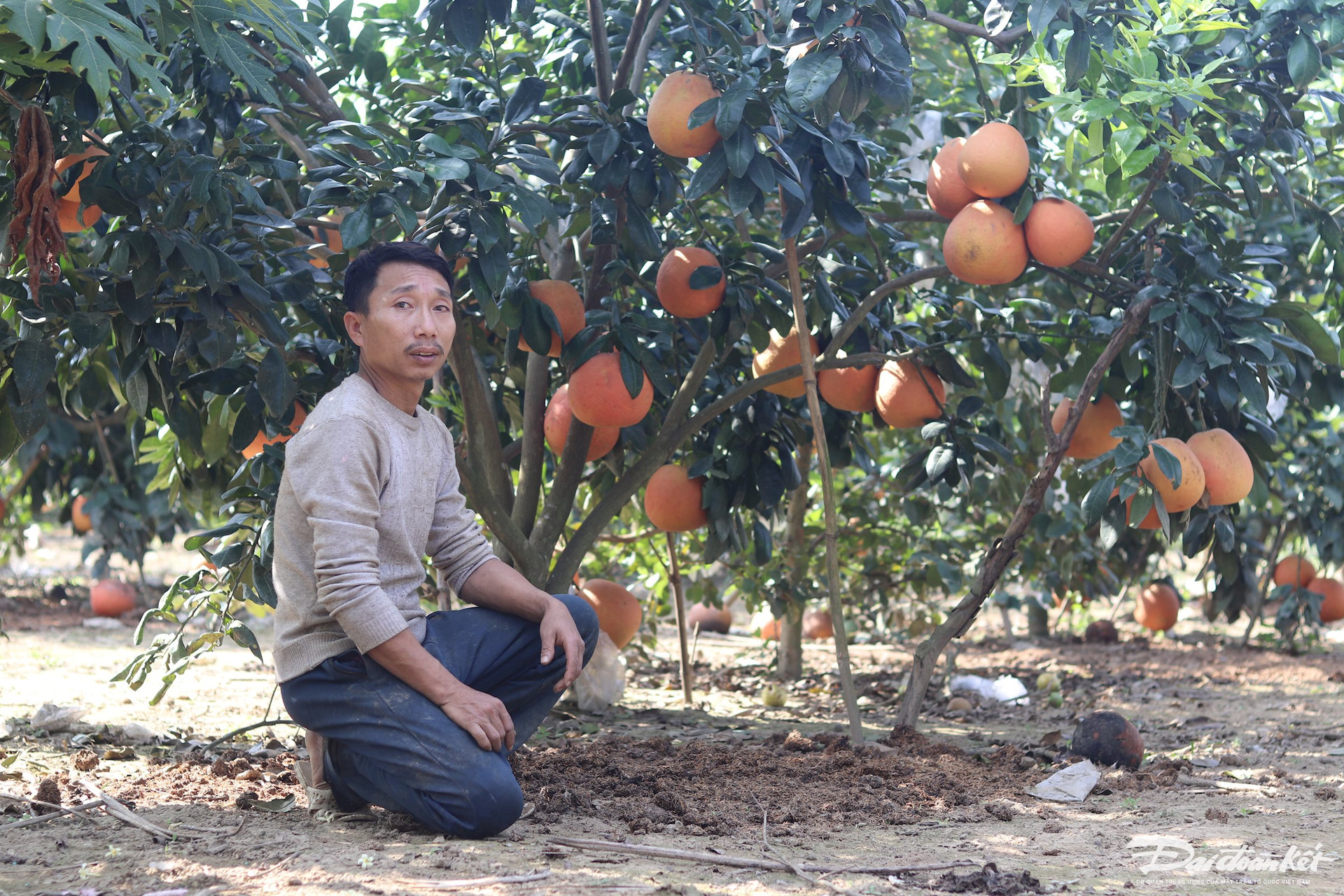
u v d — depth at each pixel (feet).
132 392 9.84
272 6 8.65
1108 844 7.52
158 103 10.87
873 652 20.48
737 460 12.10
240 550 9.86
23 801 7.69
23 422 8.86
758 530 13.20
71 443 20.76
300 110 11.31
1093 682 17.01
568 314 10.66
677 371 12.06
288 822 7.52
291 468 7.17
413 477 7.50
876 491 17.85
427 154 9.23
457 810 6.97
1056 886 6.47
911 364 11.75
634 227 10.12
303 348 10.44
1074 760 10.21
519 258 11.66
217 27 8.81
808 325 11.63
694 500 12.41
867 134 12.30
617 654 14.06
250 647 10.02
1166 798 9.07
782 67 9.71
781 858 6.99
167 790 8.41
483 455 12.07
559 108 10.97
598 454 12.19
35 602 23.91
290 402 9.38
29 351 8.79
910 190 14.75
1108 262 11.21
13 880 6.11
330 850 6.77
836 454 13.01
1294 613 19.27
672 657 19.21
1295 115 11.14
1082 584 19.06
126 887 5.99
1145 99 9.37
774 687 15.17
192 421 10.49
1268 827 8.08
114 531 21.76
